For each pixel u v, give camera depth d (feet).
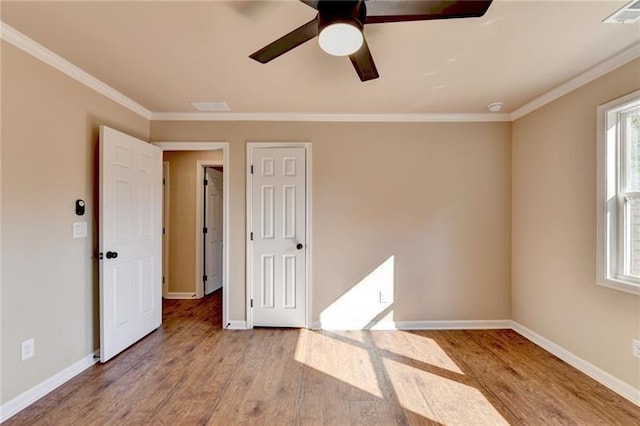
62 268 7.73
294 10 5.65
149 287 10.78
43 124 7.20
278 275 11.47
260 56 5.62
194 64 7.70
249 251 11.46
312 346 9.90
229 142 11.46
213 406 6.84
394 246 11.46
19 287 6.67
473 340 10.39
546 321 9.71
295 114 11.34
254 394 7.29
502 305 11.51
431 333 11.02
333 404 6.93
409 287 11.46
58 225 7.61
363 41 5.07
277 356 9.20
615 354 7.47
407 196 11.49
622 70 7.25
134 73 8.20
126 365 8.61
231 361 8.88
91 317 8.68
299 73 8.14
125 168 9.46
